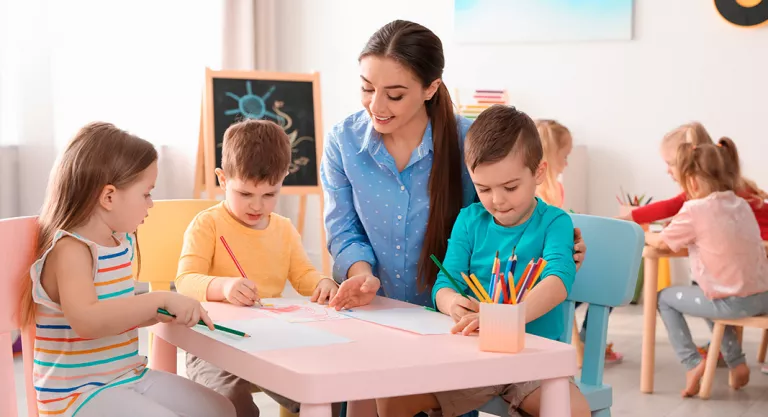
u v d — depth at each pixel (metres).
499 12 4.27
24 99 3.32
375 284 1.37
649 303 2.60
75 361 1.25
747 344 3.27
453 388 0.98
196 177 3.77
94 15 3.62
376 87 1.45
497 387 1.36
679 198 2.98
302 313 1.32
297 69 4.73
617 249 1.59
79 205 1.25
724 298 2.51
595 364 1.60
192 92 4.06
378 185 1.63
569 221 1.42
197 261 1.61
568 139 3.14
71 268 1.21
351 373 0.93
